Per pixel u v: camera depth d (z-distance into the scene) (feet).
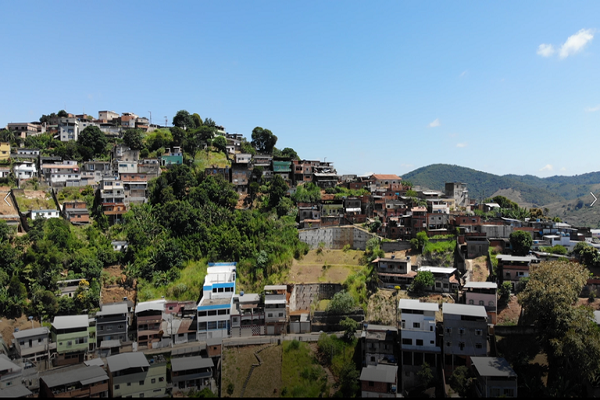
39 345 289.74
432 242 382.83
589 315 259.80
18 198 426.51
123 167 490.90
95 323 307.58
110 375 263.08
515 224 427.74
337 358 292.40
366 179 590.96
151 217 423.64
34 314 321.73
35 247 354.74
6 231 364.17
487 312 304.50
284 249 396.78
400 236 410.52
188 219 409.69
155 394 265.54
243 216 426.10
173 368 271.28
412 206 476.54
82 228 408.46
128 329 322.96
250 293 362.74
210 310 322.96
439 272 339.36
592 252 335.67
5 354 282.36
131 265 371.56
